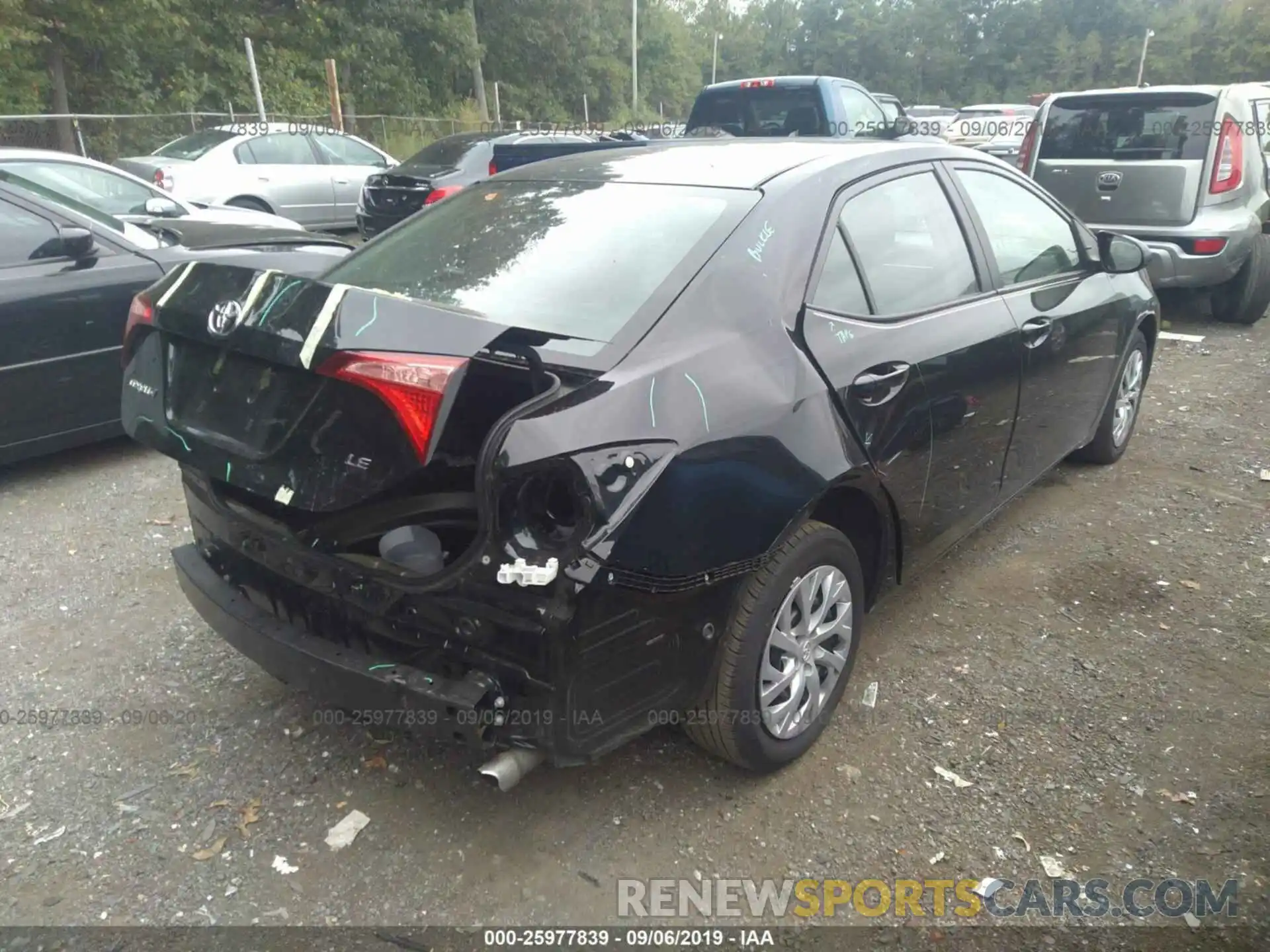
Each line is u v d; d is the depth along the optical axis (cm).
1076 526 436
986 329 332
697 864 244
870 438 272
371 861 244
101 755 283
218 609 262
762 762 267
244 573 261
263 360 224
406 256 306
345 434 208
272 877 239
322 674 234
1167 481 487
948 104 7100
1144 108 756
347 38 2739
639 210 285
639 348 231
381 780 274
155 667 328
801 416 249
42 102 1938
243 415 231
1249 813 259
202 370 244
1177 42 6166
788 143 340
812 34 7312
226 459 232
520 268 273
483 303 261
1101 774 274
